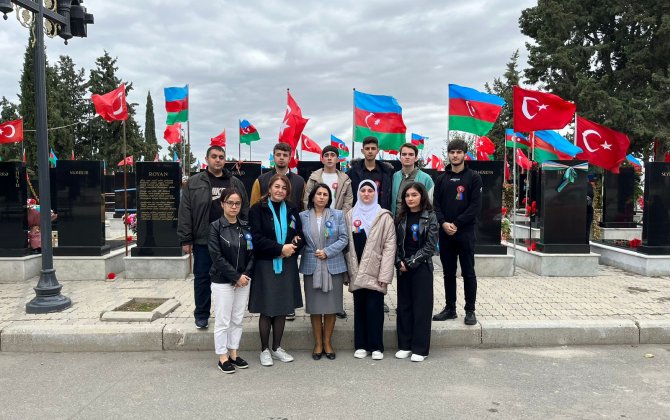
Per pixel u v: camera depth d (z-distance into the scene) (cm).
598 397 427
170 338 564
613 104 2261
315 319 529
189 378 474
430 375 481
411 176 638
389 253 514
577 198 923
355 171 632
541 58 2517
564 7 2542
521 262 1002
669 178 915
